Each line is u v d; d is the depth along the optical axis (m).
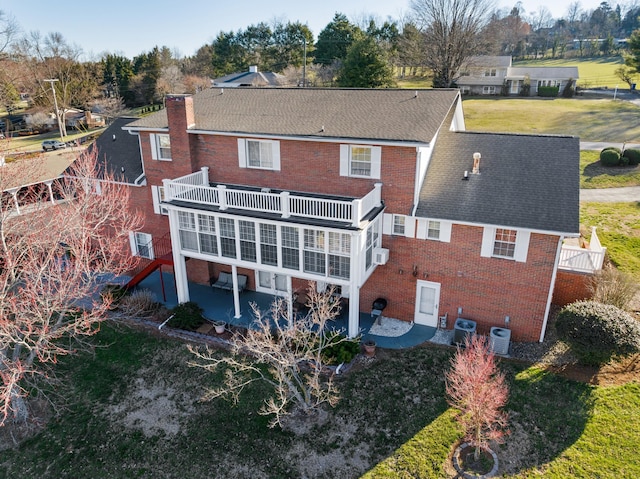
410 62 65.81
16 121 72.88
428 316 19.47
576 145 18.88
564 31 157.62
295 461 13.36
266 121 20.39
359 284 17.48
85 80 76.06
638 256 23.17
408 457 13.20
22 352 18.52
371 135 17.56
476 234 17.36
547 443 13.30
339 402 15.34
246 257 19.23
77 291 15.49
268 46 88.19
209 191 19.17
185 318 19.72
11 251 16.14
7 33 64.62
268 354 13.94
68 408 15.82
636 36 65.31
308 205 17.58
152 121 22.50
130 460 13.77
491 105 60.03
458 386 13.92
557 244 16.25
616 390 14.95
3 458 14.16
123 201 21.72
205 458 13.66
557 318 16.50
